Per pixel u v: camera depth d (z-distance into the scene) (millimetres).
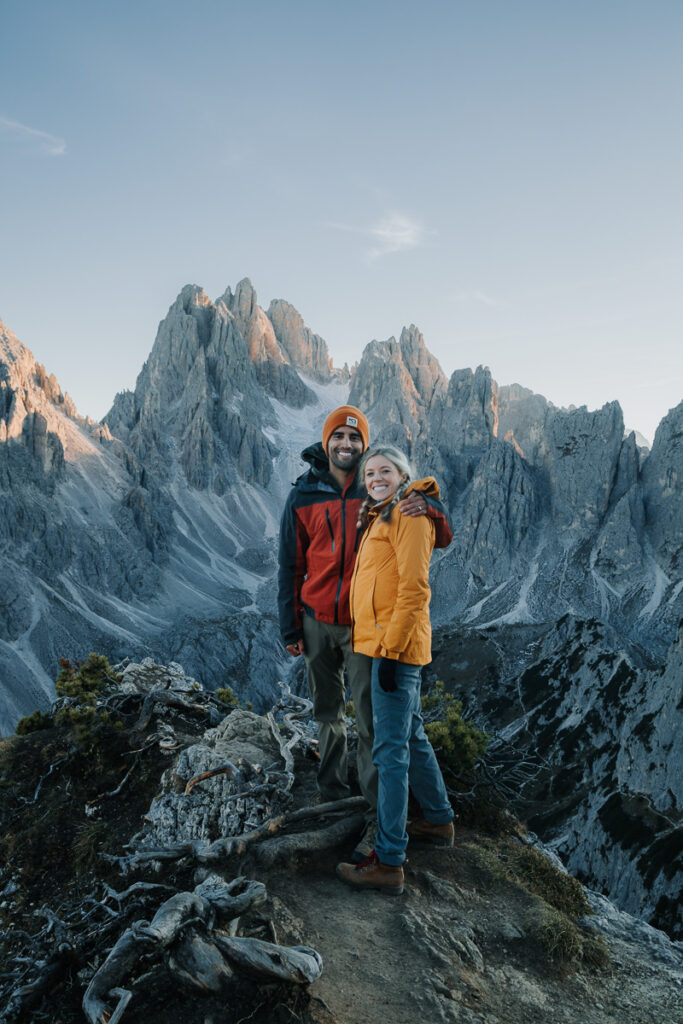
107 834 7973
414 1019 4023
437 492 5285
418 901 5227
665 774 64250
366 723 5633
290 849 5426
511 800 6969
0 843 8391
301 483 6039
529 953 4875
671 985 4738
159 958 4133
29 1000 4191
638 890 57188
